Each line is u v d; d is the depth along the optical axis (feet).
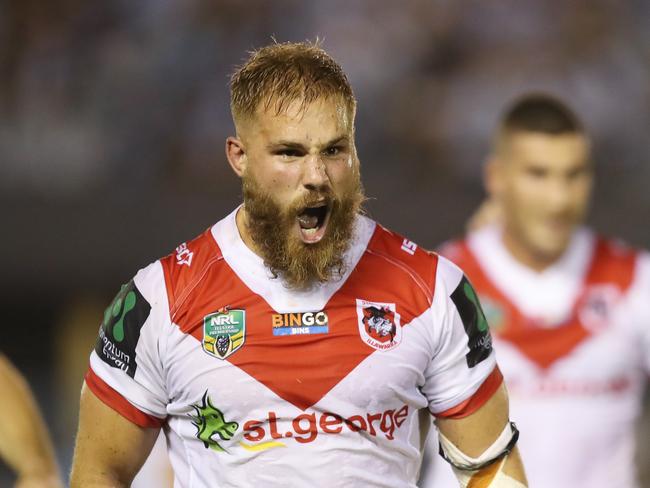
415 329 32.78
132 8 120.88
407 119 118.93
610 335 56.44
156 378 33.27
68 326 106.63
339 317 32.45
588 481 56.54
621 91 120.47
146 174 113.91
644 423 86.02
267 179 31.27
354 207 32.07
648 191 114.73
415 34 122.72
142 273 33.71
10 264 107.04
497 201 59.36
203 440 32.99
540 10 124.57
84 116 115.34
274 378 32.01
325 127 30.83
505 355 56.85
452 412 33.88
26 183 112.16
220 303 32.55
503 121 58.39
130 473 34.71
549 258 57.06
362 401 32.24
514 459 35.06
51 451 45.55
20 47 117.50
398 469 33.45
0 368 45.06
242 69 32.42
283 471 32.30
